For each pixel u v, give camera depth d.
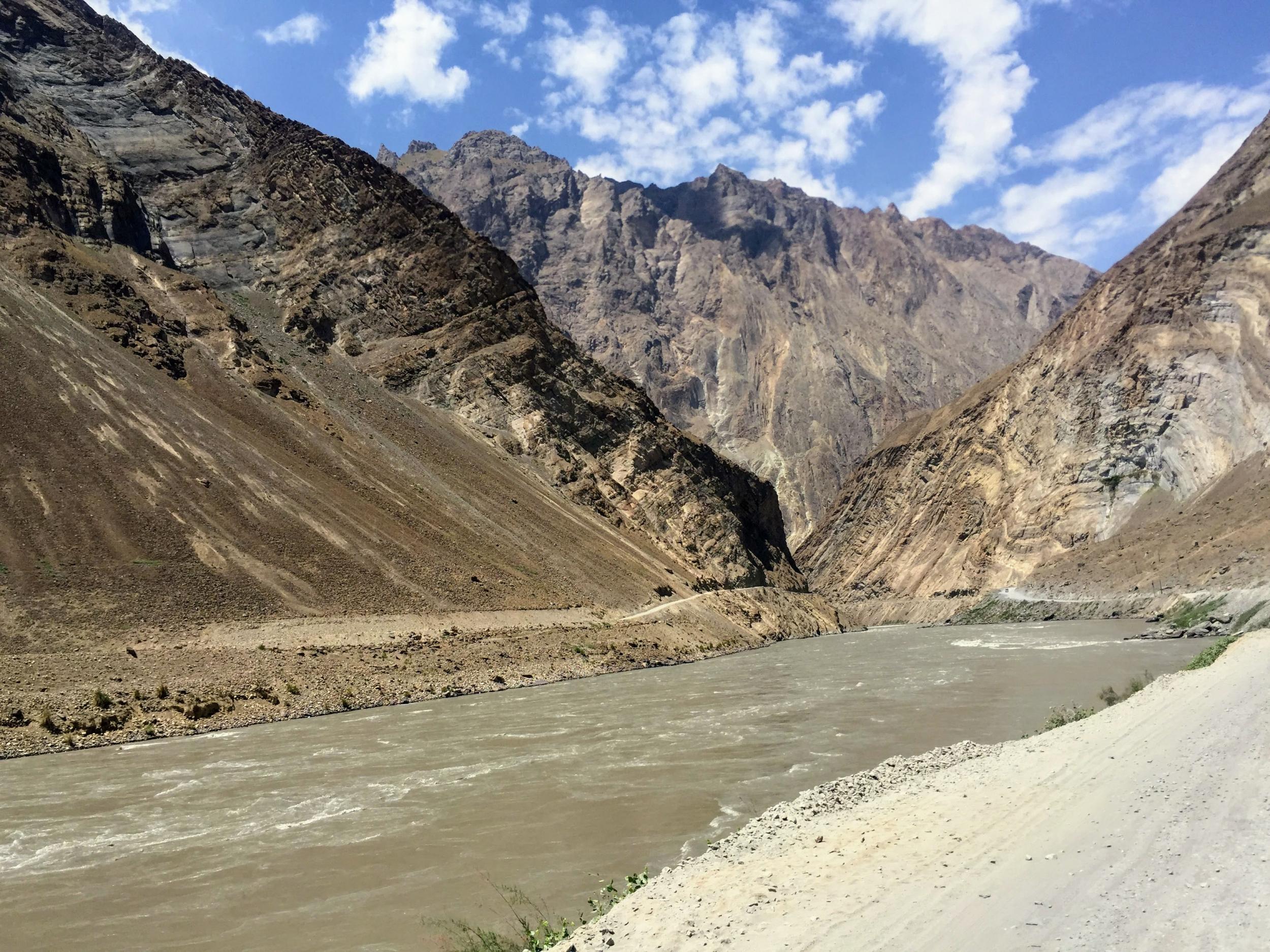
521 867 18.25
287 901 16.66
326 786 26.28
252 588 52.25
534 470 103.19
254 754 31.44
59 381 59.81
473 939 14.03
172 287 89.44
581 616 71.88
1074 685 42.91
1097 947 7.25
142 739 34.34
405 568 63.81
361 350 109.25
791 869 12.14
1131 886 8.77
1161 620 81.19
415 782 26.80
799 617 115.38
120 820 22.72
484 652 55.88
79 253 81.69
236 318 90.56
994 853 11.05
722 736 33.75
